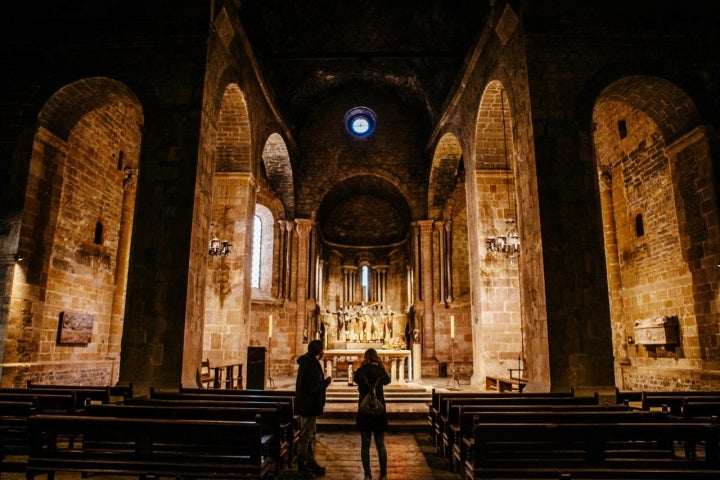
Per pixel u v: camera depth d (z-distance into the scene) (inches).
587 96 472.4
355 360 790.5
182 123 482.0
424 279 981.2
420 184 1025.5
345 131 1046.4
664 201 584.4
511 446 277.3
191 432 227.9
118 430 230.2
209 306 633.0
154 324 439.5
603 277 435.8
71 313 576.1
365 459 282.0
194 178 468.4
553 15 487.2
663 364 580.1
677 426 227.6
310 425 307.0
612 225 693.9
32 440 235.1
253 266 973.8
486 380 594.2
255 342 916.6
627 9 489.4
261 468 230.2
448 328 959.0
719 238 469.7
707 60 487.5
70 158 579.2
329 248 1160.8
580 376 416.8
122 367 432.5
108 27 506.6
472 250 660.7
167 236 457.4
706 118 480.4
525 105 482.9
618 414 266.2
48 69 507.2
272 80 792.9
